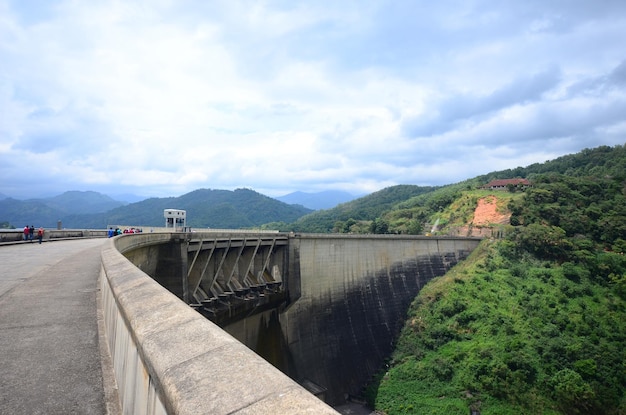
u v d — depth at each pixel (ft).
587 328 229.45
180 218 218.79
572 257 294.05
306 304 194.80
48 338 30.45
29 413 18.94
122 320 21.62
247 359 11.60
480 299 257.34
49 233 148.66
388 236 249.34
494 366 201.05
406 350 225.15
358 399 197.57
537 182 431.02
